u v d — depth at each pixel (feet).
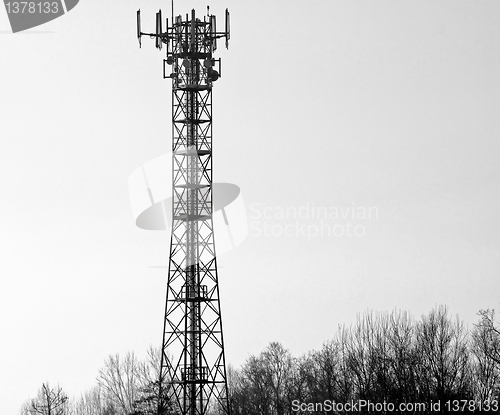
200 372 433.07
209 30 451.12
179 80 442.91
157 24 445.78
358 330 522.06
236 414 515.50
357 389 501.15
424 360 483.92
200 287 435.53
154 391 470.80
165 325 435.12
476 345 498.28
